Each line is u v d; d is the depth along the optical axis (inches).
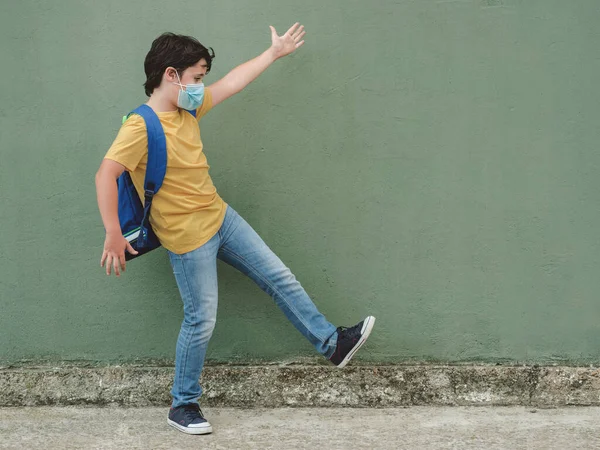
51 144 128.3
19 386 130.3
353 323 132.0
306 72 127.0
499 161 128.4
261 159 129.0
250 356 132.5
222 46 126.6
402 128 128.0
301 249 130.9
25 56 126.5
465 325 131.7
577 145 127.7
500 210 129.4
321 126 128.2
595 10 125.0
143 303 131.8
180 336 118.3
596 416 124.3
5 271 130.9
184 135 112.7
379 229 130.3
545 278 130.5
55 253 130.6
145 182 110.7
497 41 126.0
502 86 126.9
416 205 129.7
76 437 116.9
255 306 132.0
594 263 130.0
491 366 131.3
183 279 115.6
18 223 130.0
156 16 126.2
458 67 126.6
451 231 130.1
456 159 128.6
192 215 113.6
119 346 132.1
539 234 129.7
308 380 130.6
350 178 129.3
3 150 128.4
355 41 126.3
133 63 127.0
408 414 126.0
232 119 128.1
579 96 126.7
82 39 126.3
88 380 130.8
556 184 128.6
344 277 131.4
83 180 129.1
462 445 113.3
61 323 131.8
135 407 129.5
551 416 124.5
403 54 126.5
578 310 130.8
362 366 131.5
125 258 115.6
